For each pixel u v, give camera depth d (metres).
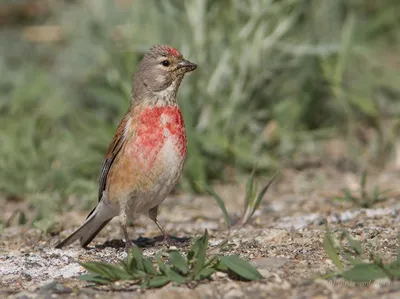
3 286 7.07
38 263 7.86
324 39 14.50
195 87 12.88
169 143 8.26
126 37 13.94
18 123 13.54
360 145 14.15
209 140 12.37
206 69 12.96
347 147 13.91
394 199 10.55
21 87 14.27
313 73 14.06
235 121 13.09
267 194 11.78
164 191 8.40
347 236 7.01
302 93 14.11
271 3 12.90
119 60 13.32
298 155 13.87
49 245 8.84
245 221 9.23
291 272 6.82
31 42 17.05
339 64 13.30
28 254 8.34
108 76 13.39
